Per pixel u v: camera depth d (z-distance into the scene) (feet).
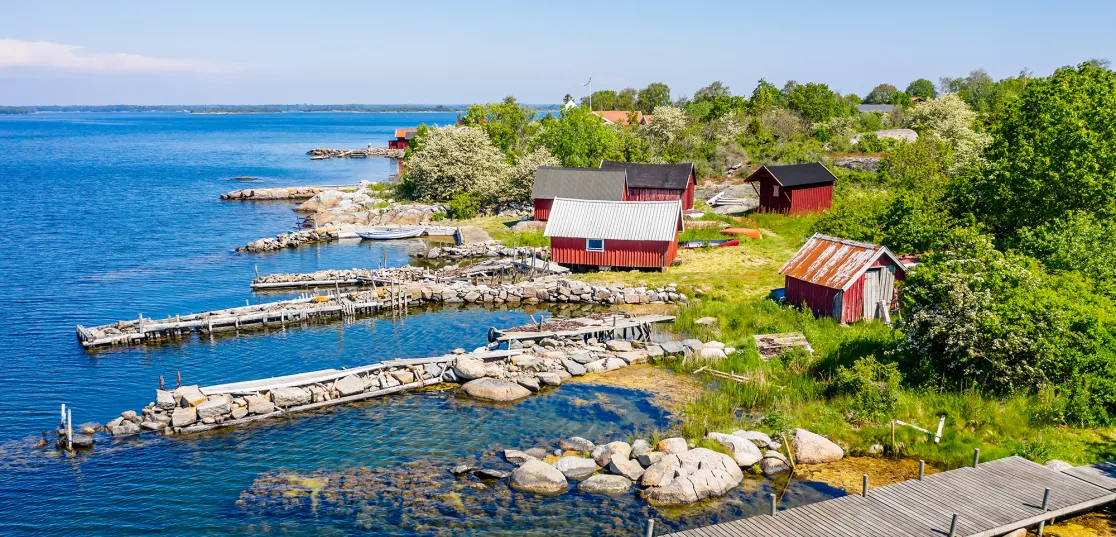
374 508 70.28
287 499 72.23
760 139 320.91
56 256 190.08
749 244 183.62
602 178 214.48
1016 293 87.66
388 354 117.60
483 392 97.71
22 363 113.70
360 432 87.66
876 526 59.93
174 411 90.17
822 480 73.20
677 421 88.63
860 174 244.22
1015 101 156.04
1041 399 82.02
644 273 159.84
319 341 124.67
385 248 204.74
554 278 157.17
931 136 241.76
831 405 88.28
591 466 76.43
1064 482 66.44
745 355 106.52
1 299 149.38
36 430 89.81
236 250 200.44
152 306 145.07
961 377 89.97
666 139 328.90
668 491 70.38
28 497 73.46
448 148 260.42
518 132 383.24
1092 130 133.80
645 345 114.93
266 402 93.04
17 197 300.81
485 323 134.72
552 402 95.91
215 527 67.56
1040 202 133.80
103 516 69.82
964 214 146.61
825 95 381.40
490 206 253.85
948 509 62.34
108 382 106.01
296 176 404.57
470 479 75.77
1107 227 116.06
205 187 347.15
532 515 68.64
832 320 117.91
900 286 107.86
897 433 79.51
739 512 67.97
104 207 277.23
